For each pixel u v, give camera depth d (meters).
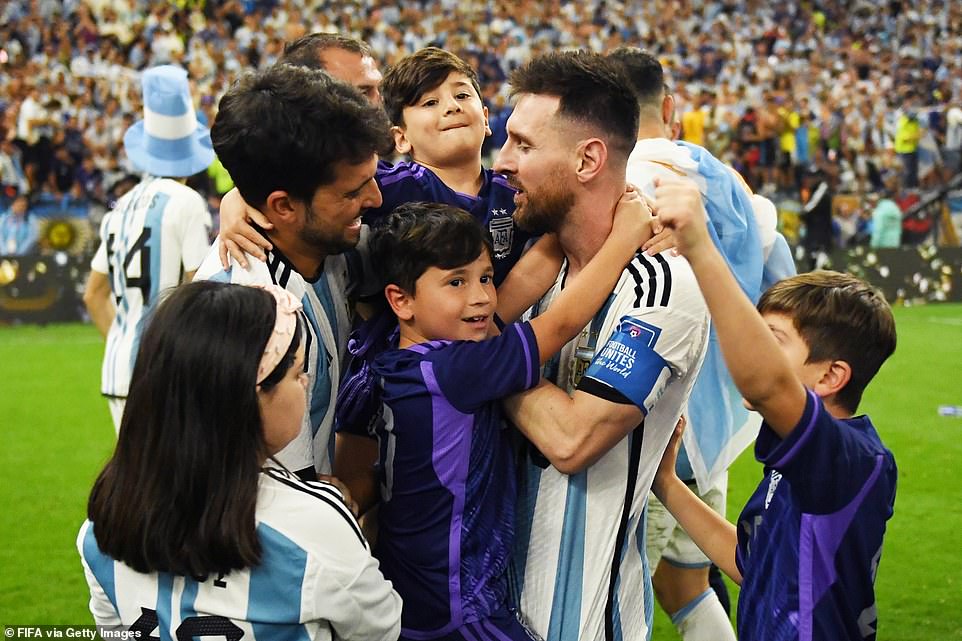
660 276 1.98
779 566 1.86
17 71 14.93
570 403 1.97
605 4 19.31
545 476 2.08
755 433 3.09
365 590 1.72
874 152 15.48
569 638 2.05
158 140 4.24
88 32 16.03
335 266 2.15
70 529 5.22
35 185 13.41
